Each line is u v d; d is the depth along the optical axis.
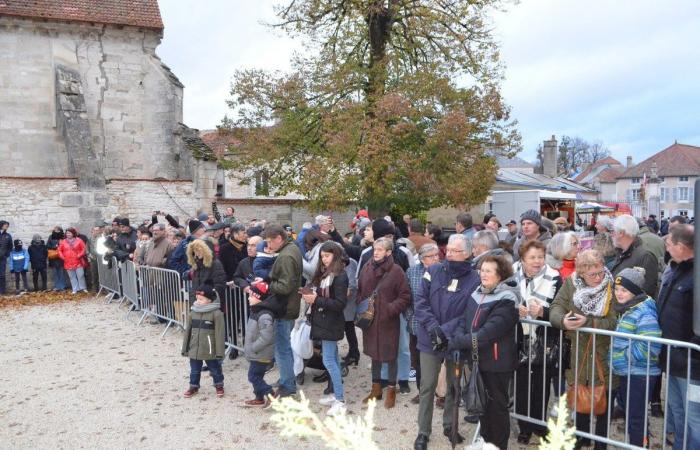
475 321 4.11
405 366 6.07
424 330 4.59
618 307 4.05
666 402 3.91
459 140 14.98
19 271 13.55
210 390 6.22
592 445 4.48
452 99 15.43
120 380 6.61
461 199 15.60
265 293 5.54
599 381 4.12
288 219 19.42
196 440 4.88
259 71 17.66
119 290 11.62
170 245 9.99
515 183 30.42
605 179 64.94
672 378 3.85
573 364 4.23
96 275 13.62
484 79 16.44
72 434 5.06
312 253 7.26
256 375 5.57
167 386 6.37
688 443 3.72
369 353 5.49
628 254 5.05
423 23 16.44
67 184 14.88
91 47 18.09
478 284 4.38
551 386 4.55
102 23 17.83
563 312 4.22
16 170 17.12
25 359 7.62
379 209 16.66
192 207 16.75
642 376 3.94
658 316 3.93
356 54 17.41
